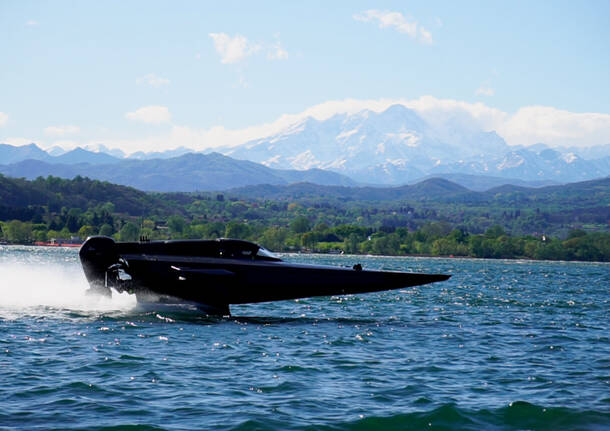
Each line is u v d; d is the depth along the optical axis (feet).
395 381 87.66
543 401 78.28
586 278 481.05
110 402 74.28
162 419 68.85
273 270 144.46
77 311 147.33
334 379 87.97
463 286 318.86
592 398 80.02
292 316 160.56
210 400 76.07
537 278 463.83
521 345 118.93
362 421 69.82
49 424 66.18
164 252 146.10
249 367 93.76
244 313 162.20
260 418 69.36
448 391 82.79
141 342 110.52
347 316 164.14
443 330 137.08
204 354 102.06
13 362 92.27
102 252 145.38
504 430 68.54
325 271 145.79
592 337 130.82
